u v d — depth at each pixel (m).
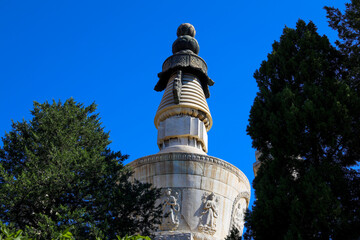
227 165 26.38
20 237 9.45
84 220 18.14
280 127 16.88
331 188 15.17
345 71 18.64
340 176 15.33
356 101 16.44
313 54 18.45
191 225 23.98
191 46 32.81
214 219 24.48
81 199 19.41
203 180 25.45
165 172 25.56
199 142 28.84
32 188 18.55
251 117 18.33
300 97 17.17
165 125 29.16
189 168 25.59
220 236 24.47
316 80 18.11
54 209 18.59
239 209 26.73
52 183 18.92
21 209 19.05
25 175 18.70
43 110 23.27
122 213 19.22
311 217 14.30
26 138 22.03
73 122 22.75
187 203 24.62
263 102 18.64
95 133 22.94
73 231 17.33
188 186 25.14
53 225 17.25
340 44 19.89
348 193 15.37
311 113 16.33
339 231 13.93
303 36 20.02
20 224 18.78
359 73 18.12
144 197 19.83
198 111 29.73
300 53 19.09
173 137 28.66
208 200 24.97
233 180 26.52
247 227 15.76
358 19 19.53
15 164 20.92
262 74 19.83
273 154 16.69
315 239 14.12
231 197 26.17
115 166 21.02
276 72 19.31
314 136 16.17
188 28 34.16
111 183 20.33
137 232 19.48
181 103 29.39
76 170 20.06
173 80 31.27
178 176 25.39
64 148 21.16
